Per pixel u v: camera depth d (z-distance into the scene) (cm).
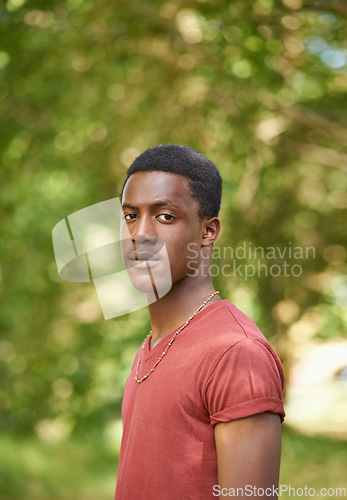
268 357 255
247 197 1126
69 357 1336
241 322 268
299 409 1560
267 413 244
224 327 266
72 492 1241
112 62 1057
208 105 1090
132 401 289
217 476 252
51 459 1353
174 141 1120
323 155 1145
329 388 1541
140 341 1261
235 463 239
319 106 1073
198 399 255
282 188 1169
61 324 1301
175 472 255
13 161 1158
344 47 952
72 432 1476
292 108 1030
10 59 1047
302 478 1098
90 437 1477
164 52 1050
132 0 978
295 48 965
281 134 1135
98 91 1093
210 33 983
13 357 1377
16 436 1435
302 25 930
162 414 262
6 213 1185
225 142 1103
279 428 248
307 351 1485
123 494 272
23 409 1422
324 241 1252
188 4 931
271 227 1174
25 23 1017
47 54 1045
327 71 999
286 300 1288
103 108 1105
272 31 921
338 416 1536
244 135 1080
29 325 1275
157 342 289
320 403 1557
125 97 1116
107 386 1391
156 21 1004
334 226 1265
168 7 992
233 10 918
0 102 1098
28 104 1105
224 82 1025
